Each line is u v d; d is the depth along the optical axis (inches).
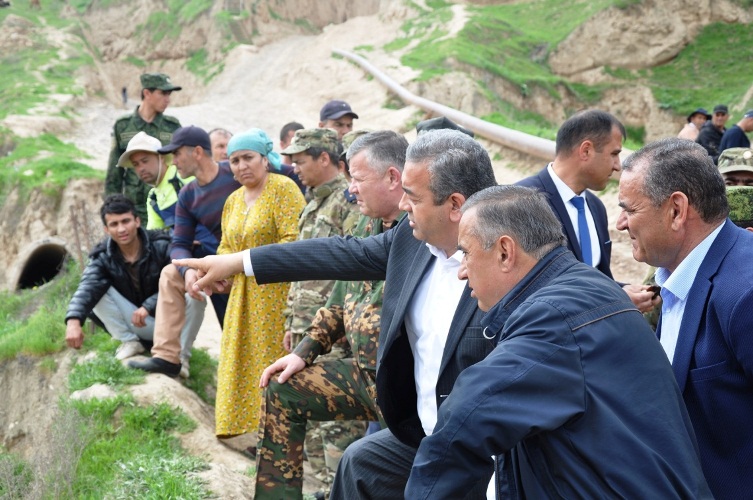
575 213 171.8
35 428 268.2
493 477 110.3
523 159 518.0
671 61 1083.3
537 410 88.4
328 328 155.6
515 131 533.0
